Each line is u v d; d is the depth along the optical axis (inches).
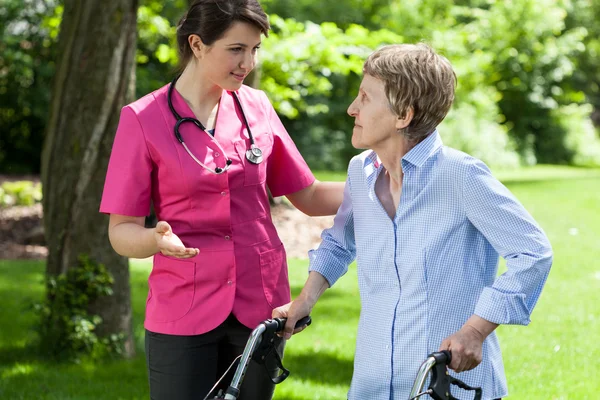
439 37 792.9
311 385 191.6
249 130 107.7
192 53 104.5
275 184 116.4
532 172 927.7
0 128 754.2
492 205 85.7
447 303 87.7
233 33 99.1
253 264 106.3
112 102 200.7
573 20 1199.6
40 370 201.9
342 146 861.8
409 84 86.8
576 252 372.5
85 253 207.3
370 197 92.9
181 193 103.7
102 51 197.9
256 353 94.0
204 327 104.1
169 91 105.5
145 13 406.6
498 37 1029.2
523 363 209.6
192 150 103.6
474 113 958.4
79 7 199.8
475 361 83.4
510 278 84.4
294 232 394.6
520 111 1102.4
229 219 104.6
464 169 86.8
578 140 1127.0
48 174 207.8
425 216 88.6
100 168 203.8
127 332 216.1
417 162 88.3
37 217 484.1
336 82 852.0
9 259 381.7
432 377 80.6
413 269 88.4
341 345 230.8
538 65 1063.6
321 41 372.2
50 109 207.6
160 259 107.1
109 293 208.8
